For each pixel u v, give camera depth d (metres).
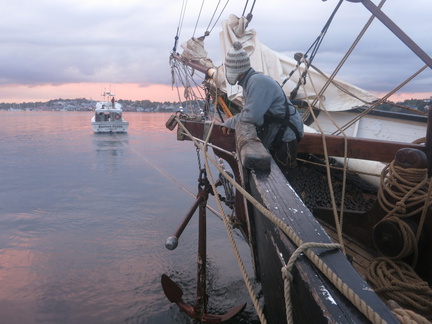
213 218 10.35
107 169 23.45
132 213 11.84
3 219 11.30
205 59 8.59
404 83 5.12
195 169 23.08
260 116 2.94
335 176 4.93
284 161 3.26
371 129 7.20
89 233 9.66
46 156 30.36
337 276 1.10
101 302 5.82
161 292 6.10
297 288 1.24
